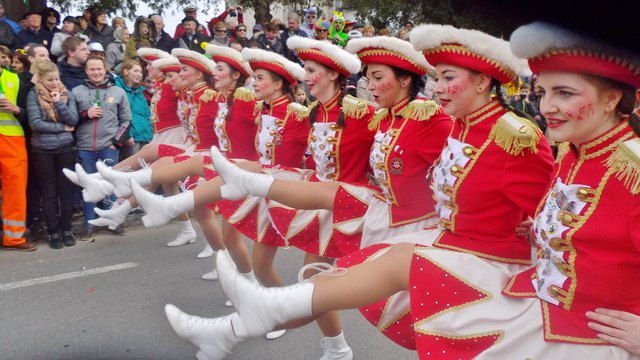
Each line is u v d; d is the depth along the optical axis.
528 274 2.12
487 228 2.33
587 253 1.85
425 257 2.12
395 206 2.95
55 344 3.71
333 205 3.14
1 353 3.58
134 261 5.29
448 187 2.37
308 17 10.69
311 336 3.84
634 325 1.77
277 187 3.11
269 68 3.78
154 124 5.71
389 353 3.60
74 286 4.68
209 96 4.64
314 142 3.41
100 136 6.02
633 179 1.74
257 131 4.05
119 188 4.23
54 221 5.71
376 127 3.16
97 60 5.96
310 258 3.52
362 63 3.12
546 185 2.22
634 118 1.82
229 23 9.93
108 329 3.92
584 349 1.86
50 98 5.57
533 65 1.85
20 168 5.52
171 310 2.34
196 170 4.20
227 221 3.85
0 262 5.30
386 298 2.29
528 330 1.94
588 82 1.75
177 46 9.09
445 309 2.06
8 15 9.30
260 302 2.19
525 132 2.16
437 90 2.37
